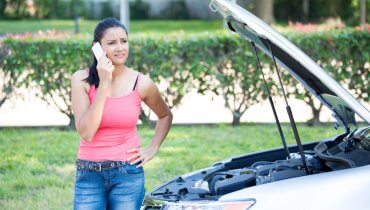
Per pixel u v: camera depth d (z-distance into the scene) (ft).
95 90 12.98
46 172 25.38
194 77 32.40
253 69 32.12
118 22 13.09
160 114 14.01
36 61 32.07
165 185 13.73
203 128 32.86
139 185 13.20
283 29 34.91
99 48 12.69
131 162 13.04
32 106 39.93
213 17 117.60
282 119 34.30
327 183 11.39
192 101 40.04
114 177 12.98
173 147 28.73
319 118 32.78
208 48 32.19
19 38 32.30
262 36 11.89
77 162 13.15
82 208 13.05
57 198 21.90
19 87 32.48
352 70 31.91
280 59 13.98
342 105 13.55
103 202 13.11
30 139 30.81
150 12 118.93
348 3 85.51
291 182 11.68
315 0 94.58
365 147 13.05
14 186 23.54
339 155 12.92
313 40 31.91
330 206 11.05
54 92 32.32
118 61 12.91
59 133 31.89
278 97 32.45
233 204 11.53
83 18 116.26
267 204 11.34
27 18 114.42
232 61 32.22
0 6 113.60
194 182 13.70
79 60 32.01
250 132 31.42
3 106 39.88
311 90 14.29
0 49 32.12
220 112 36.86
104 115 12.77
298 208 11.16
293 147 15.28
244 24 12.75
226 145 28.86
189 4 118.73
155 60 32.19
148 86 13.26
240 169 13.80
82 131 12.63
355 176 11.43
